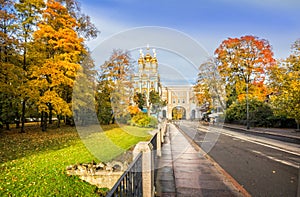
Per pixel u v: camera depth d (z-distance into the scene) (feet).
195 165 19.77
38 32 42.63
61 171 19.20
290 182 15.56
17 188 15.76
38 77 43.29
